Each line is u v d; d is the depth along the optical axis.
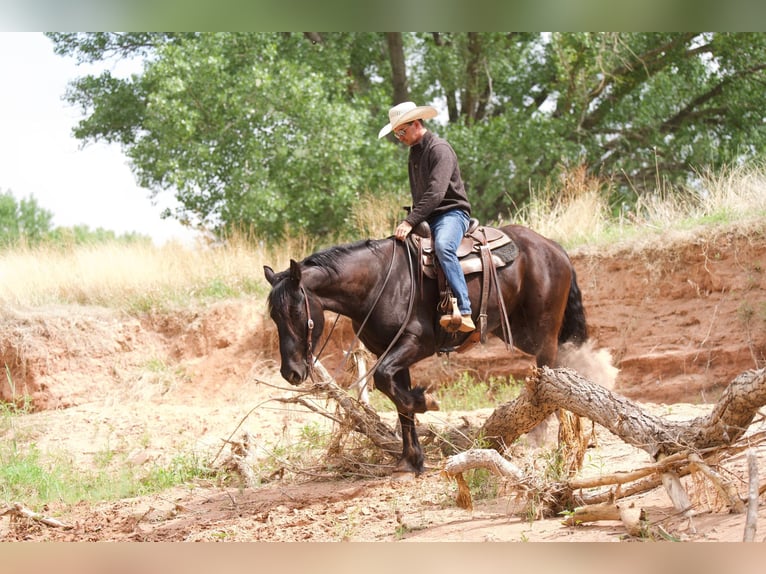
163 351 13.21
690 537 4.34
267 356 13.06
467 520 5.44
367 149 18.69
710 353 10.65
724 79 20.38
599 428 7.63
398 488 6.66
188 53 17.72
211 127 17.81
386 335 7.02
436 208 7.18
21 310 13.20
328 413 7.66
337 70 20.00
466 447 7.39
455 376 12.21
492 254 7.41
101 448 9.95
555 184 18.33
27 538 6.18
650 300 11.52
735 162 19.19
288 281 6.65
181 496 7.60
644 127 20.52
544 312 7.72
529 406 6.32
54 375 12.62
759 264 10.86
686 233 11.46
